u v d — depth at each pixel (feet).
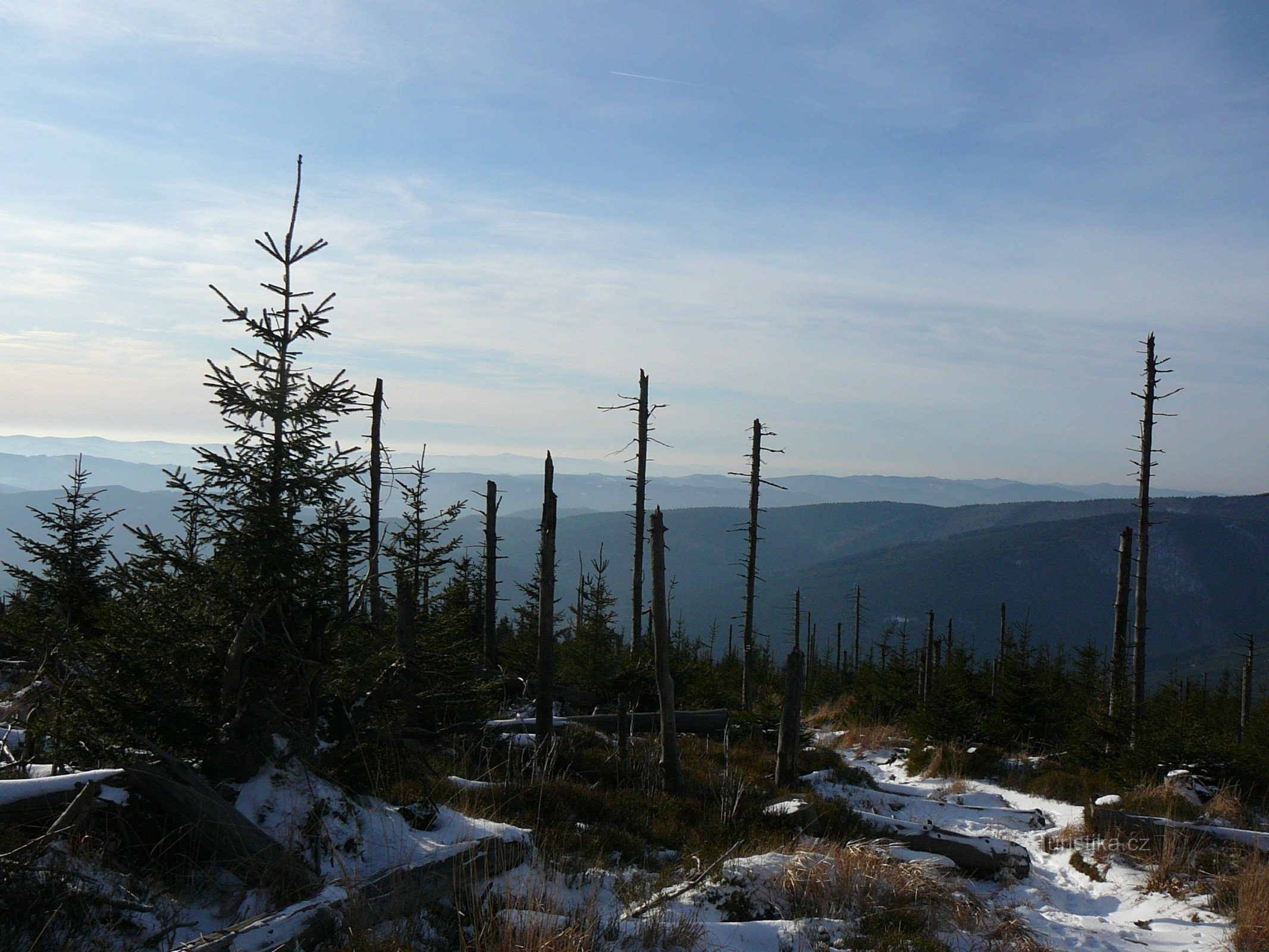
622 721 40.83
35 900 14.58
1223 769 47.96
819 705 117.80
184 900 17.07
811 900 25.48
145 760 19.51
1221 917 27.58
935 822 44.80
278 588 21.38
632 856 27.94
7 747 22.75
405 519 42.34
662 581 41.04
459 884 19.84
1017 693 73.15
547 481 51.08
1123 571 79.51
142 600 21.93
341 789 21.42
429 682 31.09
